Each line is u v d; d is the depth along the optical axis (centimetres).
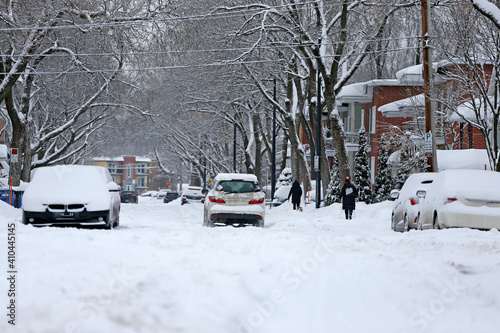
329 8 7225
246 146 10631
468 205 2880
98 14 5962
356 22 7062
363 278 1322
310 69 7419
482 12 3966
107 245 1783
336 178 8225
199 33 6569
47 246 1661
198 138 12181
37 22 5653
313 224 4156
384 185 8506
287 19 6575
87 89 8581
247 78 8125
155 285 1216
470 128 7288
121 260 1480
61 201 3070
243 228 3094
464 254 1798
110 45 6362
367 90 10206
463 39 5450
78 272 1296
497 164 5409
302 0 6819
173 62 7706
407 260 1595
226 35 6769
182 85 9256
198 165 12888
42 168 3306
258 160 10662
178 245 1881
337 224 4322
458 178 3019
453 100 6888
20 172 7262
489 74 7038
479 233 2623
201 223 4212
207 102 9825
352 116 10600
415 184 3553
